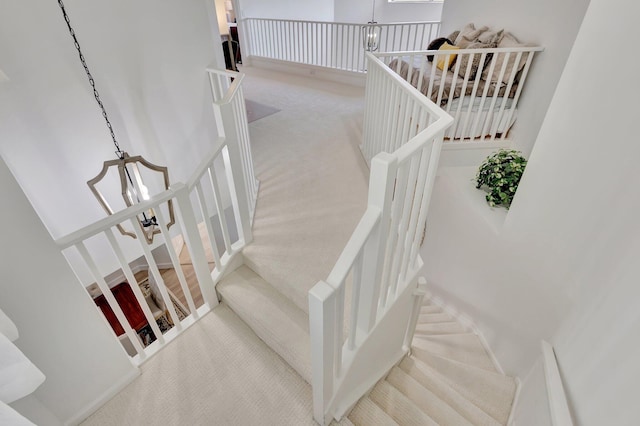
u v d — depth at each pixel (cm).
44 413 142
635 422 103
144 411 164
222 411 163
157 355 189
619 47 146
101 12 249
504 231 239
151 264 174
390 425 168
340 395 157
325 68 633
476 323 299
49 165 252
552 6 279
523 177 215
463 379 238
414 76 361
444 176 332
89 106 262
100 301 454
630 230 136
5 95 222
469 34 384
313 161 343
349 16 771
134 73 280
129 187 202
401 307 204
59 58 238
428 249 383
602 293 146
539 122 299
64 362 146
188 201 176
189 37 307
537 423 163
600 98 157
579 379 144
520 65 305
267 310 201
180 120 325
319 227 249
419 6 686
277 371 181
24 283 125
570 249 176
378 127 281
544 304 200
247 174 257
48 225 263
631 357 113
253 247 231
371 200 125
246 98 546
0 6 207
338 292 114
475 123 325
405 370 235
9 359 96
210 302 216
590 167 163
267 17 771
